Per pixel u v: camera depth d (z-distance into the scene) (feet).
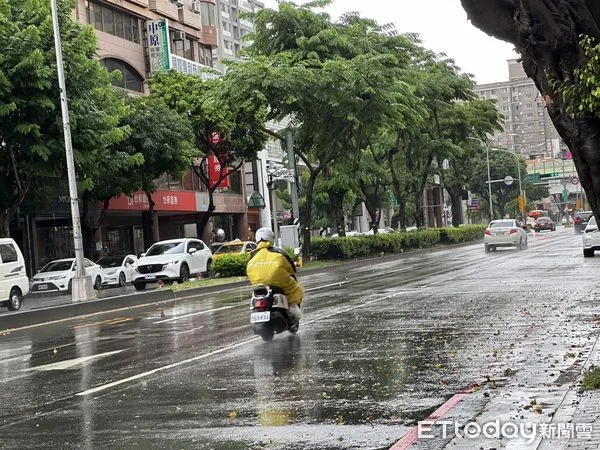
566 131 25.04
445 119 189.26
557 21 24.34
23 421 28.25
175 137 140.36
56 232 157.89
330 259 150.20
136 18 182.29
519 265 99.76
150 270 115.24
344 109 124.88
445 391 28.84
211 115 154.81
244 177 228.02
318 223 232.94
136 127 135.95
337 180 152.87
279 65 122.31
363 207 328.29
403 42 147.13
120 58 172.96
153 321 64.39
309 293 77.87
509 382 29.17
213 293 98.43
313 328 49.73
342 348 40.65
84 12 162.61
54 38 96.84
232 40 329.72
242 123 137.28
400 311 55.83
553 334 40.73
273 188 128.26
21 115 98.02
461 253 152.05
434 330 45.09
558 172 431.02
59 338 57.57
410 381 30.99
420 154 188.55
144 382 34.60
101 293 115.44
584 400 24.88
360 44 136.46
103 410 29.25
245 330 51.80
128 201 167.63
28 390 34.86
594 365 30.22
